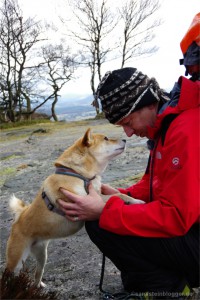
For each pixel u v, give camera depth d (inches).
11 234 112.3
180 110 74.8
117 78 83.1
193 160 69.1
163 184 77.9
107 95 84.4
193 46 74.8
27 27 910.4
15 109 995.3
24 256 109.6
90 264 112.0
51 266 116.1
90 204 84.1
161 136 80.9
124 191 110.0
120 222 77.4
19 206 117.7
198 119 71.5
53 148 354.0
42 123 751.1
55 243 132.3
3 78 916.6
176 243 75.7
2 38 877.2
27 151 354.6
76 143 114.8
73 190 103.5
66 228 104.3
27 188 212.8
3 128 724.7
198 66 76.8
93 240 86.0
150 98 83.1
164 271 80.5
